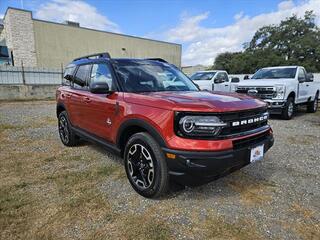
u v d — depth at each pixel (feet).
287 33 126.62
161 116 7.61
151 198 8.49
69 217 7.41
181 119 7.22
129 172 9.16
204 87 33.27
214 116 7.14
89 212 7.70
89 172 10.84
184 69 110.83
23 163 11.98
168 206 8.10
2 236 6.47
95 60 12.14
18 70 47.60
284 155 13.43
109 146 10.36
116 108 9.46
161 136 7.57
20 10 64.03
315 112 32.22
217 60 147.13
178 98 8.21
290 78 25.81
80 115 12.69
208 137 7.13
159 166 7.79
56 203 8.18
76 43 76.69
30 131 19.34
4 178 10.18
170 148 7.33
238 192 9.12
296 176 10.64
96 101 10.80
